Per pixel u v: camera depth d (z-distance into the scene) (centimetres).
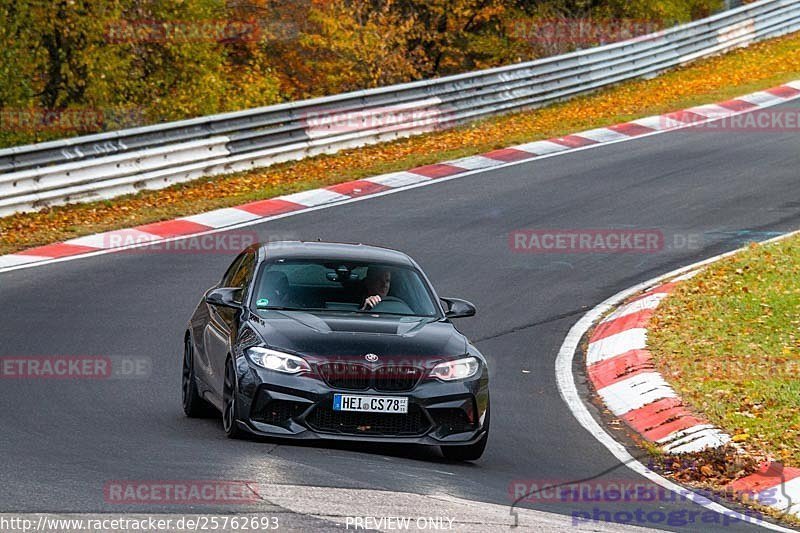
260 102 11775
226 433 3209
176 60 10944
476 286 5694
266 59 13350
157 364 4297
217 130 8175
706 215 7062
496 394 4134
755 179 7919
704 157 8569
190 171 7969
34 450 2900
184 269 5841
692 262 6122
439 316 3438
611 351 4675
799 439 3472
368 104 9256
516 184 7844
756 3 13900
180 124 7875
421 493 2609
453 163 8462
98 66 10156
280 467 2744
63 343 4503
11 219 6812
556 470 3198
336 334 3141
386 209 7200
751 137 9206
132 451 2919
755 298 5253
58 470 2636
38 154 7112
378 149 9062
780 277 5544
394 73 14038
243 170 8306
